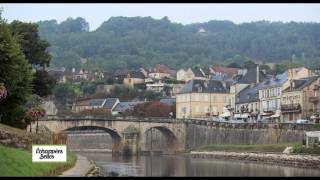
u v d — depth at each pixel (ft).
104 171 364.99
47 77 491.31
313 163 432.66
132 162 491.72
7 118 393.91
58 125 629.51
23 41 469.57
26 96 380.78
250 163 482.28
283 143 568.41
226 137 655.35
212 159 557.33
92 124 648.79
